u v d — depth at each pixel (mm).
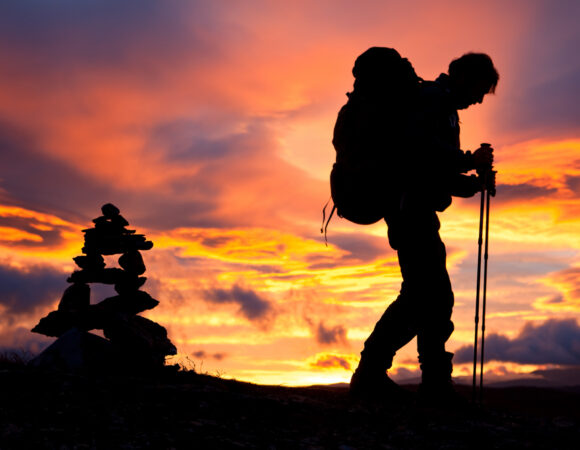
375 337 6172
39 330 6508
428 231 6027
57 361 5973
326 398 5941
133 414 4750
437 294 5977
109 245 6738
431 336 5961
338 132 6219
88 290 6625
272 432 4742
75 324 6426
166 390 5289
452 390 5902
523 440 4938
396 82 5945
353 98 6113
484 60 5902
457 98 5980
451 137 6059
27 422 4410
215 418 4875
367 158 6008
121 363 6145
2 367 5812
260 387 6344
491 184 6055
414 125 5848
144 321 6648
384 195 6059
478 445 4746
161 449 4176
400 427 5113
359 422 5188
